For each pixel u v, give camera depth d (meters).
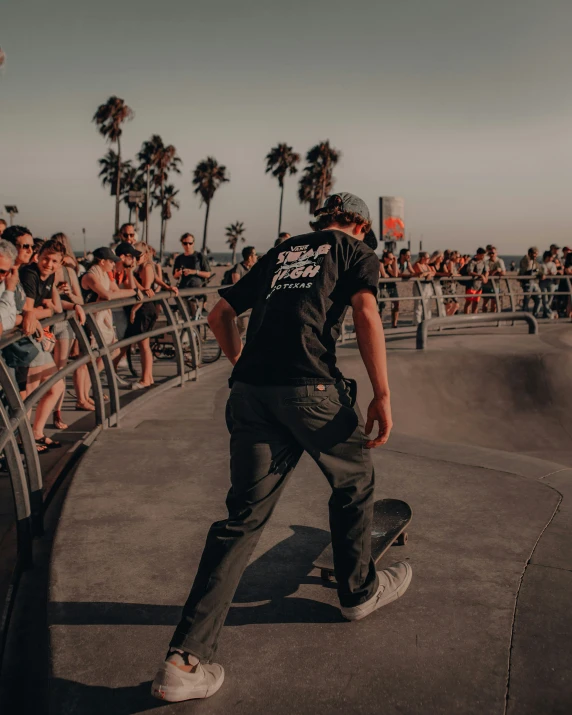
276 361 1.94
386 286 13.04
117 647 2.13
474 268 14.04
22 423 3.04
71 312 4.38
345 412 2.00
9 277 3.83
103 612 2.34
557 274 15.75
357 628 2.26
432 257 13.51
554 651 2.11
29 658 2.21
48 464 4.21
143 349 6.91
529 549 2.86
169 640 2.18
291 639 2.19
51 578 2.58
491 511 3.31
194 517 3.22
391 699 1.89
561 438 8.38
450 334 12.04
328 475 2.06
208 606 1.86
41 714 1.96
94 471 3.90
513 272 16.41
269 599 2.45
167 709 1.85
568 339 11.65
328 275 1.99
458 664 2.05
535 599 2.44
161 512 3.28
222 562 1.89
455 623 2.28
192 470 3.94
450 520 3.19
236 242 103.38
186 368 8.26
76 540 2.94
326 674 2.01
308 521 3.19
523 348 9.93
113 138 56.97
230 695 1.91
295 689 1.94
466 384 9.03
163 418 5.42
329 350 1.99
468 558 2.78
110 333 6.57
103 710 1.84
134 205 58.59
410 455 4.29
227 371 8.20
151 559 2.76
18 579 2.72
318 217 2.20
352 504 2.14
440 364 9.05
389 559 2.78
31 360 4.34
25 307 4.25
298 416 1.93
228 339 2.19
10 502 3.58
